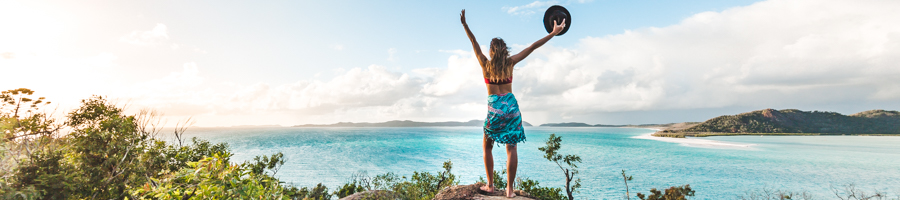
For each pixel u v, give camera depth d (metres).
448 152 172.00
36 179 6.94
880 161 119.25
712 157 134.25
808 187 78.19
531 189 16.78
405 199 19.45
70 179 7.77
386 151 177.12
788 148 163.88
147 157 10.64
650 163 118.44
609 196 68.56
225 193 3.05
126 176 9.52
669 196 19.64
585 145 197.88
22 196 6.60
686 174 96.31
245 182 3.21
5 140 6.84
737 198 67.62
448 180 21.45
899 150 151.62
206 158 3.20
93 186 8.52
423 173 22.56
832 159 124.94
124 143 9.52
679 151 157.00
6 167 6.70
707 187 78.56
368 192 22.17
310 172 103.56
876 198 64.75
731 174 96.12
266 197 3.31
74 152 8.56
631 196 68.31
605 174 96.31
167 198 3.05
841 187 77.56
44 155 7.52
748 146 176.75
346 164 123.81
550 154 19.33
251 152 163.75
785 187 78.25
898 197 66.06
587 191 73.38
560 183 82.31
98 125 9.23
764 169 104.50
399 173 100.31
